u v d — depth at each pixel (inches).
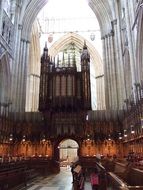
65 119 1103.0
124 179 365.4
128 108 975.6
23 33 1331.2
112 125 1047.6
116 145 1019.3
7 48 1071.6
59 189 496.4
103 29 1369.3
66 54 1871.3
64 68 1234.0
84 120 1088.8
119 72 1161.4
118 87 1166.3
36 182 628.1
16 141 1053.8
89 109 1115.3
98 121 1071.0
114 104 1175.0
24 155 1031.0
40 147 1053.8
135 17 873.5
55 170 1018.1
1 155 952.9
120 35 1170.6
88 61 1245.1
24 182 545.0
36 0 1389.0
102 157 927.7
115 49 1227.2
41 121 1098.7
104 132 1045.2
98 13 1409.9
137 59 876.6
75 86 1188.5
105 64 1294.3
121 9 1172.5
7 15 1074.7
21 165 617.6
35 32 1749.5
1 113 1040.2
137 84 860.0
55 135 1077.1
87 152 1026.7
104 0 1357.0
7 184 423.5
